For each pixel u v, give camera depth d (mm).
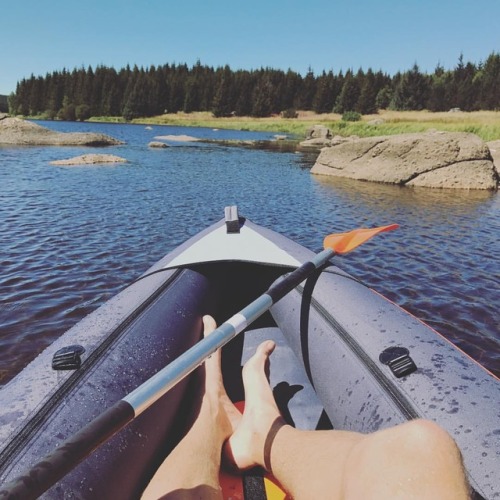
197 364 1511
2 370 3031
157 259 5254
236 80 78750
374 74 78625
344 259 5500
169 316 2133
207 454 1511
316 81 77688
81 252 5422
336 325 2074
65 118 76938
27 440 1231
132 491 1367
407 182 12023
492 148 17672
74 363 1562
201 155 19156
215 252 2932
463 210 8586
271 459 1429
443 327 3844
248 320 1801
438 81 73875
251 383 1762
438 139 11875
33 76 85562
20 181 10289
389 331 1908
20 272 4734
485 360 3367
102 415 1146
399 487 888
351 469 1017
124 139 28484
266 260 2814
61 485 1167
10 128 20234
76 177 11211
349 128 41500
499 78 58031
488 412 1368
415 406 1454
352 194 10258
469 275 5043
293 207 8617
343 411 1731
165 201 8766
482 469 1190
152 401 1295
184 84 82500
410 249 5945
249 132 48250
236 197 9508
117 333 1830
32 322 3680
